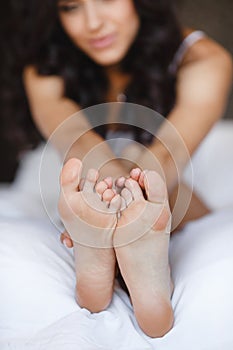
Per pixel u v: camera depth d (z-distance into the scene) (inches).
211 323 35.2
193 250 40.0
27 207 59.8
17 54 61.5
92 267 35.5
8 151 86.5
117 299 38.3
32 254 39.4
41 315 36.8
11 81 63.4
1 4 80.0
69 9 52.3
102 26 52.0
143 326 35.8
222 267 37.1
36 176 70.6
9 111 64.6
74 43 55.6
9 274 38.0
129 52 56.2
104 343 35.1
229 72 56.7
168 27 55.5
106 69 57.3
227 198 62.1
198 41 57.2
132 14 53.4
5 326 36.6
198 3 80.2
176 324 35.9
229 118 81.0
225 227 41.6
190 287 36.8
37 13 57.1
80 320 35.8
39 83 58.1
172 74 56.5
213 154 67.8
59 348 33.6
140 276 34.6
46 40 57.4
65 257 40.9
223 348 34.6
